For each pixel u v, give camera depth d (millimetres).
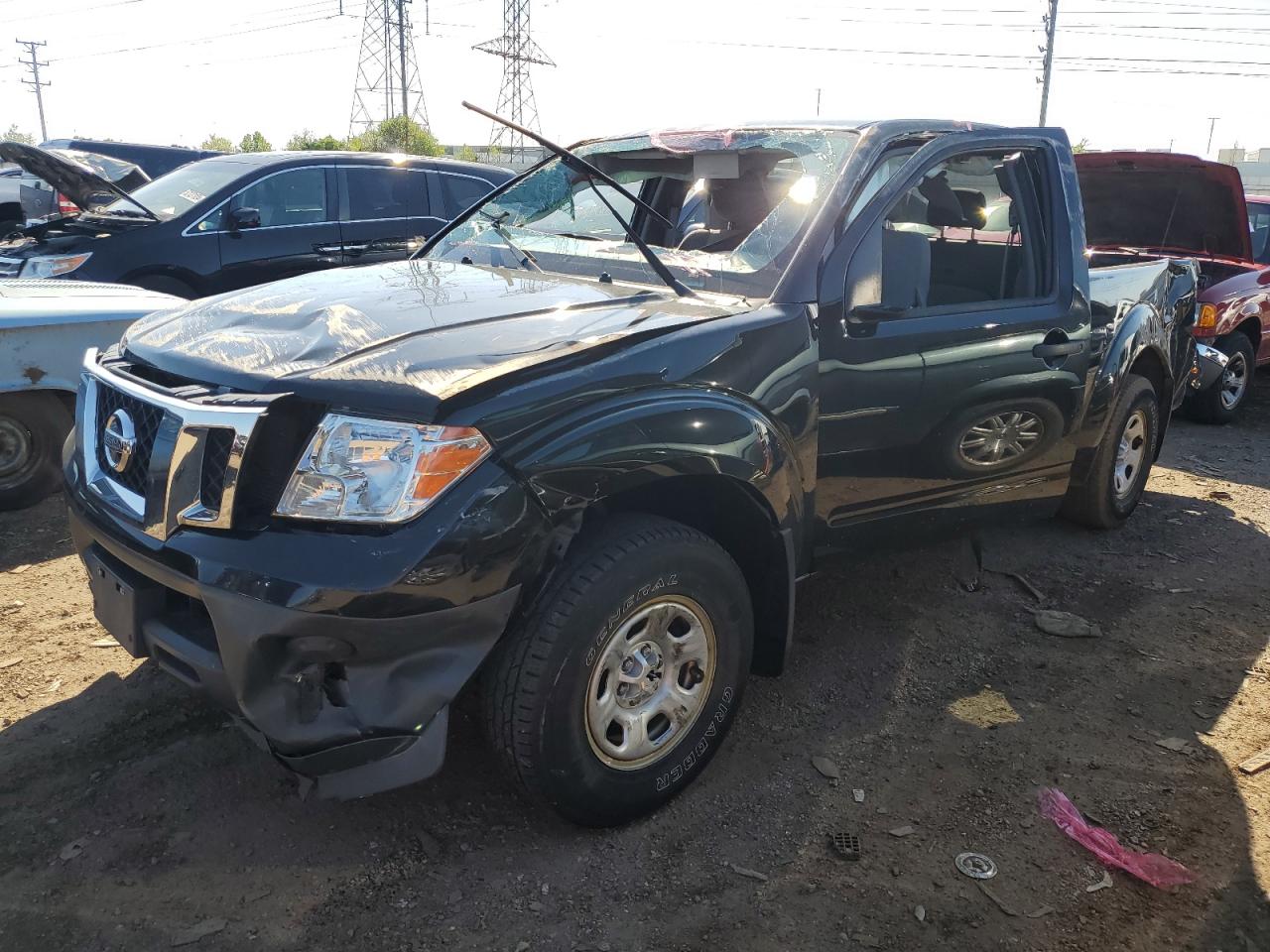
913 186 3270
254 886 2457
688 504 2891
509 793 2830
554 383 2361
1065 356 3812
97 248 7238
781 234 3064
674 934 2344
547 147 2945
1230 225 7234
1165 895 2512
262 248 8031
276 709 2191
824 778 2959
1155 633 3986
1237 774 3033
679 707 2727
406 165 8906
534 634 2371
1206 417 7746
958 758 3088
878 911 2428
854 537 3355
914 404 3271
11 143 6730
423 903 2414
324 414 2236
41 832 2611
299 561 2137
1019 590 4359
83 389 2889
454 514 2176
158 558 2340
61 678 3375
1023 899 2484
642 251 3041
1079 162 6832
